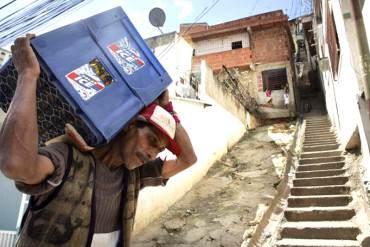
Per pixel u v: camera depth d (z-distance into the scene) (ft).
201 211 22.06
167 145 5.49
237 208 21.50
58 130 4.21
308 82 83.61
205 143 31.94
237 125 45.21
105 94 4.22
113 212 4.72
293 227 16.87
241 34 64.80
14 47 3.74
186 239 18.02
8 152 3.08
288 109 58.54
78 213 3.90
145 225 19.89
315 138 37.09
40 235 3.62
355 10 10.85
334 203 19.17
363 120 17.19
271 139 42.11
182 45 37.76
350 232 15.60
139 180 5.44
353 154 24.77
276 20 61.31
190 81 35.53
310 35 76.95
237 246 16.25
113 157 4.66
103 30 4.76
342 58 21.97
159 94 5.20
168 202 23.15
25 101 3.33
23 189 3.51
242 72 62.75
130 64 4.91
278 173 27.73
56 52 3.94
